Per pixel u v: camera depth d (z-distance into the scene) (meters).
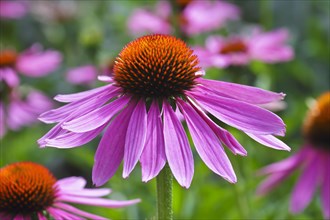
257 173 0.64
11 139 0.82
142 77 0.44
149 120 0.43
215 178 0.75
